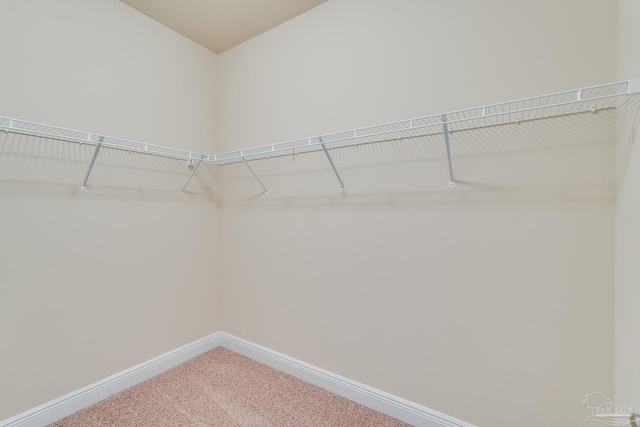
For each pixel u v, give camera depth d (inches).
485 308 53.8
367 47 65.7
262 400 69.3
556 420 48.3
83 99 66.1
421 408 60.7
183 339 86.9
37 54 59.3
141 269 77.0
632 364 36.8
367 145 65.7
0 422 55.7
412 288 61.2
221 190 95.4
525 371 50.6
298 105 77.0
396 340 63.6
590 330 45.5
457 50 55.1
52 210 61.6
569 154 46.4
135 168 75.5
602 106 44.0
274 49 81.9
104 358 70.1
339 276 71.0
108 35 70.1
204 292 92.4
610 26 43.3
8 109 55.9
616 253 42.8
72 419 62.6
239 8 74.4
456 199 55.8
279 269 81.9
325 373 73.8
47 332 61.3
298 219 77.5
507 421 52.4
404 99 60.9
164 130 81.7
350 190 68.5
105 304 70.2
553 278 48.0
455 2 55.1
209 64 93.8
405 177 61.1
